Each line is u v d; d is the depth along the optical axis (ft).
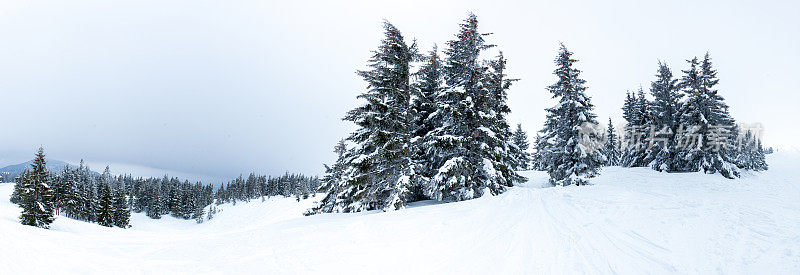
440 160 65.46
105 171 449.48
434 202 62.80
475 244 30.30
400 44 56.49
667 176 99.55
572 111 81.92
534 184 108.06
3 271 24.71
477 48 60.59
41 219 123.95
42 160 139.13
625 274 21.61
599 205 42.14
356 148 56.29
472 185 60.23
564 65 83.35
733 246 24.89
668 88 120.37
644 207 38.96
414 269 25.13
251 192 442.50
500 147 63.41
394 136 54.85
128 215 225.76
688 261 22.94
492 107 66.95
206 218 346.13
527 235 31.71
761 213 34.78
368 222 41.19
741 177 98.63
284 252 30.32
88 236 37.88
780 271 20.21
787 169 163.53
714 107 104.53
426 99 67.77
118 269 26.61
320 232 37.50
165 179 463.01
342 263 26.81
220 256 29.89
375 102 52.60
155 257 29.94
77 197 205.98
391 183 56.39
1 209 159.84
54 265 26.73
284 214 281.13
